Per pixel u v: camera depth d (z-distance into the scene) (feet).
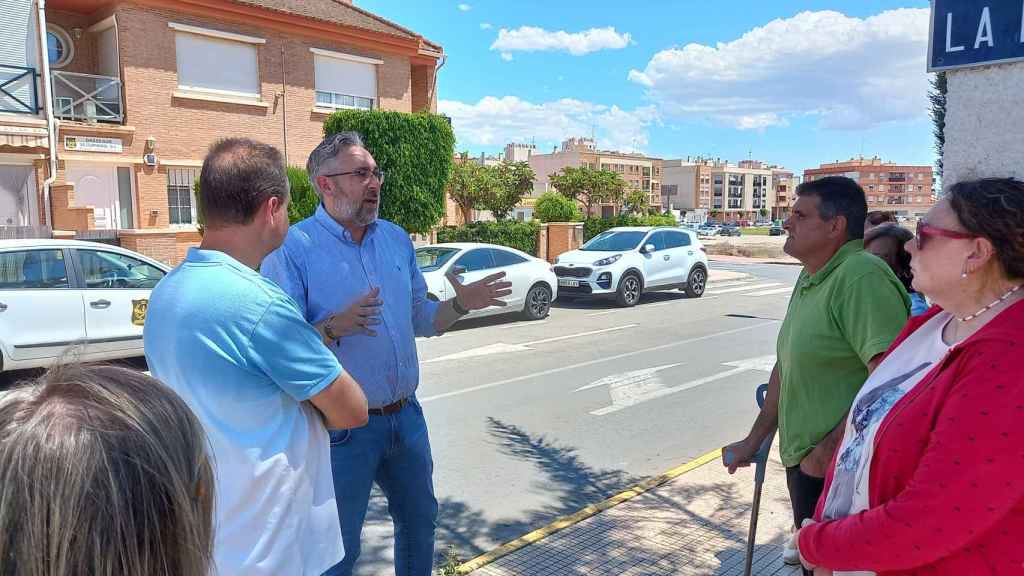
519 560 11.68
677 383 24.99
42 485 2.65
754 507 9.79
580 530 12.76
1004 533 4.48
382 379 8.70
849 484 5.58
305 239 8.71
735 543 12.22
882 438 5.11
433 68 74.18
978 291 4.91
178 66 53.57
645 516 13.34
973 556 4.58
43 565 2.65
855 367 8.14
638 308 46.44
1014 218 4.61
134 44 50.96
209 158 6.23
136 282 26.55
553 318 41.68
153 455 2.86
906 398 5.12
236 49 56.80
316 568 6.20
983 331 4.65
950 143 9.36
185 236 54.08
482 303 9.45
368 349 8.61
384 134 51.08
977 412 4.36
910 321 5.88
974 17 8.90
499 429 19.53
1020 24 8.51
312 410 6.19
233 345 5.57
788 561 11.21
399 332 8.91
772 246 113.50
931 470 4.49
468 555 12.34
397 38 66.23
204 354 5.54
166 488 2.87
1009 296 4.86
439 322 9.63
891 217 15.16
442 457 17.30
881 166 469.16
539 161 377.91
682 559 11.66
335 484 8.46
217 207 6.15
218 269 5.80
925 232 5.04
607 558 11.72
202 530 3.14
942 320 5.52
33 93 48.08
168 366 5.66
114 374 3.12
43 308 23.81
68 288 24.56
